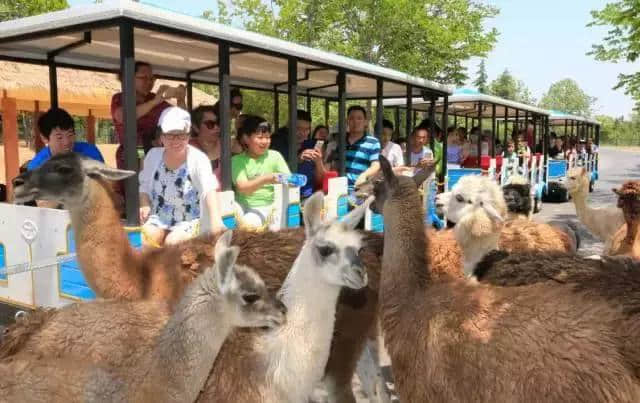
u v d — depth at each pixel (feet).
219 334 10.41
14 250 16.55
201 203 16.05
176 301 12.15
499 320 10.05
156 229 15.76
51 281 15.66
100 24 14.39
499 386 9.68
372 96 36.96
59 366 10.43
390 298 12.28
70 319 11.30
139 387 10.14
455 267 15.11
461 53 65.00
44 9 51.78
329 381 14.32
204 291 10.37
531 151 60.49
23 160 55.83
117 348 10.92
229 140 17.46
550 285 10.94
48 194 12.42
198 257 13.20
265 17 61.93
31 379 10.13
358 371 15.62
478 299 10.70
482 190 17.67
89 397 10.12
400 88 33.06
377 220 24.59
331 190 21.31
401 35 61.62
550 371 9.19
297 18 61.36
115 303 11.83
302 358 11.39
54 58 21.74
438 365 10.65
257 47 17.66
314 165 24.36
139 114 21.74
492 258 13.58
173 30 14.97
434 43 61.52
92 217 12.73
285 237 14.16
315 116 59.06
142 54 22.47
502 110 57.98
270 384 11.23
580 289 10.52
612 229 29.09
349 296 13.71
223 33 16.30
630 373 8.84
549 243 18.58
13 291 16.74
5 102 36.32
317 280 11.49
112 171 12.86
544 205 59.82
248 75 28.14
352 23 62.13
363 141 27.17
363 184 21.38
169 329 10.41
